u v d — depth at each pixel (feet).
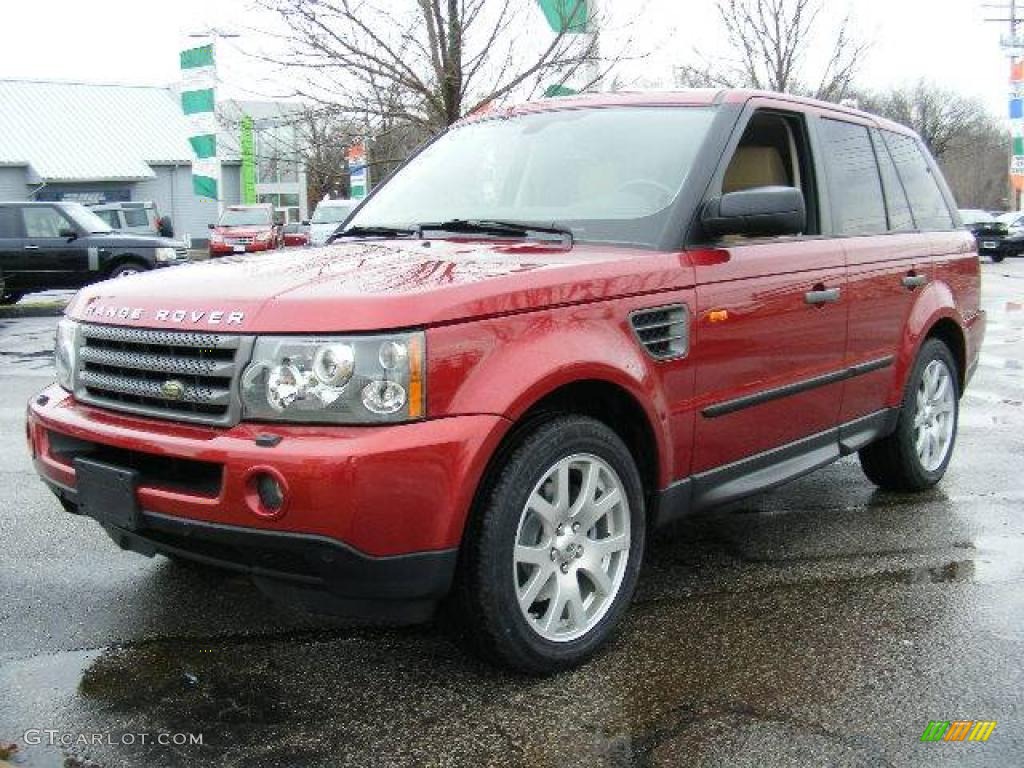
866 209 16.21
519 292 10.29
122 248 57.47
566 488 10.78
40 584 13.35
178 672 10.88
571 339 10.59
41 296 69.26
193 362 9.95
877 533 15.85
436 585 9.72
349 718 9.94
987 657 11.30
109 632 11.88
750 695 10.41
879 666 11.07
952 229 19.04
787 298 13.53
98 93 146.82
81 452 11.04
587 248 12.20
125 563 14.14
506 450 10.32
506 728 9.75
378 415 9.36
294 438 9.36
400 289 9.78
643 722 9.86
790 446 14.11
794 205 12.09
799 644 11.66
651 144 13.50
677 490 12.25
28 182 132.67
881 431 16.56
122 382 10.64
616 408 11.77
